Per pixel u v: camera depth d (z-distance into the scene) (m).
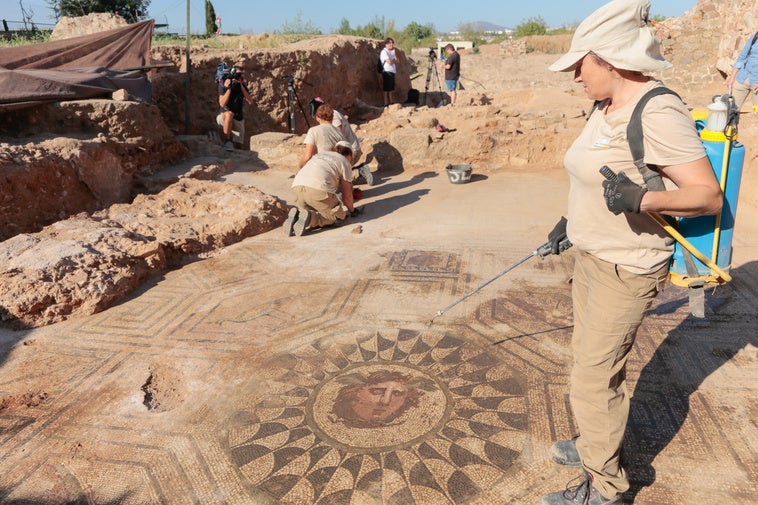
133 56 10.63
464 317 3.91
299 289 4.50
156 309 4.24
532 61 25.25
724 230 2.02
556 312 3.93
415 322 3.87
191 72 11.47
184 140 9.53
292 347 3.61
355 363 3.39
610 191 1.77
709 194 1.69
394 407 2.96
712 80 13.34
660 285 1.98
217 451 2.69
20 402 3.12
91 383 3.29
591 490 2.21
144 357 3.56
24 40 14.89
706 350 3.36
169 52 12.02
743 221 5.50
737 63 7.58
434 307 4.08
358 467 2.54
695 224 2.00
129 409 3.04
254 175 8.69
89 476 2.55
